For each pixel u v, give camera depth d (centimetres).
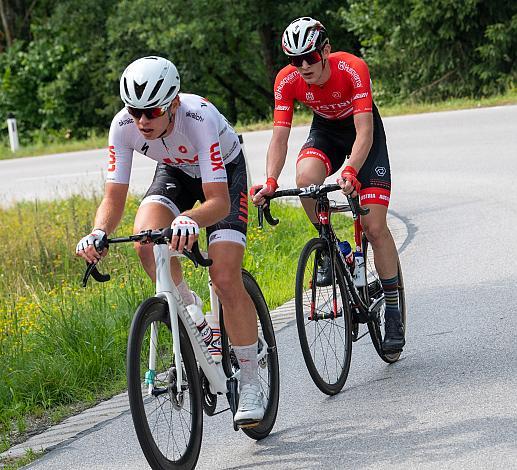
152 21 6431
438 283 1609
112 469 990
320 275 1143
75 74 6962
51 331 1475
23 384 1326
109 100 6931
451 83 5581
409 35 5516
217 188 942
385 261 1205
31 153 5216
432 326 1365
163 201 1003
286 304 1641
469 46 5556
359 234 1227
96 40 7081
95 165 4153
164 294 910
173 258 978
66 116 7125
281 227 2266
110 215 964
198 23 6312
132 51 6769
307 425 1041
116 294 1731
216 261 967
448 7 5250
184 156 986
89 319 1505
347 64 1194
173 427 917
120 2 6925
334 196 2648
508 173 2600
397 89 5916
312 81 1183
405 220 2200
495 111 3841
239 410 966
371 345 1330
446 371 1156
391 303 1216
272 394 1047
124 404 1229
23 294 2055
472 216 2138
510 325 1313
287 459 945
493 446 899
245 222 1003
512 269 1638
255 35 7262
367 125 1166
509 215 2095
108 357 1393
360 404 1085
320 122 1274
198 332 955
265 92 7444
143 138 971
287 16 6538
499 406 1008
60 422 1212
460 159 2894
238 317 976
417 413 1024
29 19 8050
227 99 7894
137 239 888
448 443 923
